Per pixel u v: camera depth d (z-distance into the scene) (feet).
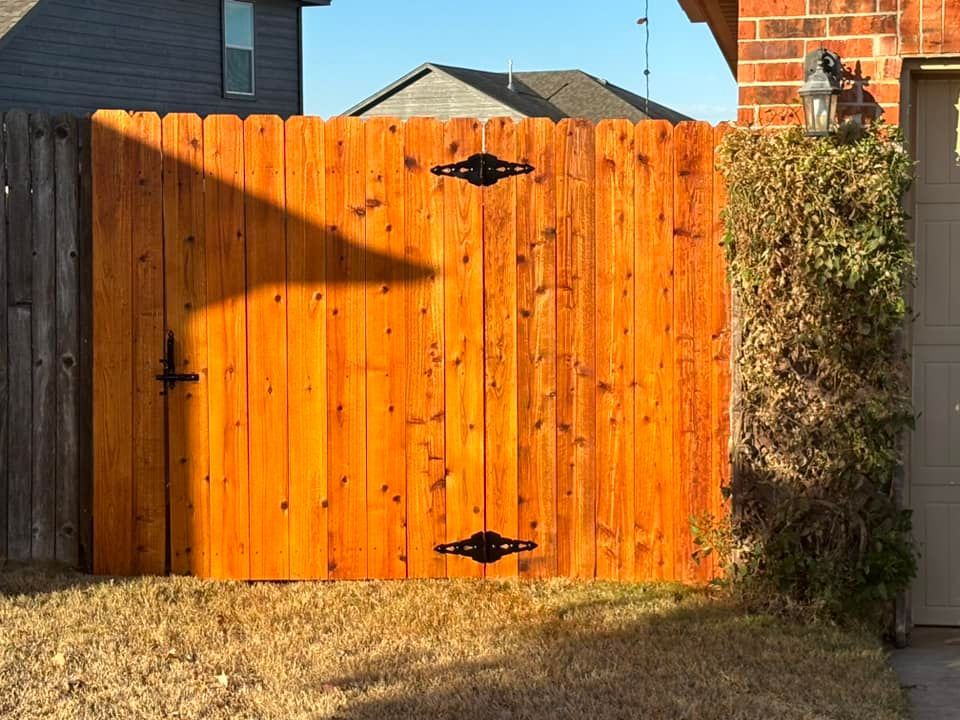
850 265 18.28
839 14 18.94
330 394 21.12
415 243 20.95
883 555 18.62
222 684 16.05
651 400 20.79
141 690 15.87
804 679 16.25
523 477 21.06
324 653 17.28
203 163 20.99
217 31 64.39
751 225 18.79
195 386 21.18
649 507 20.88
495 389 21.01
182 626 18.51
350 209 20.97
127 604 19.49
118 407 21.22
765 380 18.98
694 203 20.54
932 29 18.66
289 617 19.04
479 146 20.84
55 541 21.52
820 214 18.37
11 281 21.26
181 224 21.04
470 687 15.85
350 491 21.21
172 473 21.25
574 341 20.89
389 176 20.92
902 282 18.72
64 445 21.44
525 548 21.07
